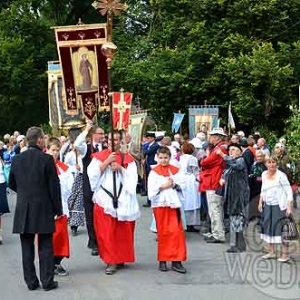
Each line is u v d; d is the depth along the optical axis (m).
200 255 8.83
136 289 6.91
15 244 10.00
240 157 9.05
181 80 23.30
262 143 12.53
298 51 22.83
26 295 6.74
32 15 34.22
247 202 8.64
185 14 24.83
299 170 9.72
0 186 10.50
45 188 6.89
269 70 21.59
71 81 13.41
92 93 13.42
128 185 7.79
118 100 9.09
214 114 20.09
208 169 9.88
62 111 15.78
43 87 34.47
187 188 10.79
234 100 22.86
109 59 8.31
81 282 7.30
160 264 7.85
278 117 23.19
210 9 23.83
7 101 33.84
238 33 23.41
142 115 17.09
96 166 7.79
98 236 7.79
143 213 13.34
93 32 13.18
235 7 23.05
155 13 27.52
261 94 22.77
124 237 7.87
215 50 23.34
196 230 11.09
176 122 20.98
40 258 7.00
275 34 23.52
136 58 27.86
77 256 8.88
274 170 8.02
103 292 6.82
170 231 7.72
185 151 10.93
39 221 6.80
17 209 6.87
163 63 24.27
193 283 7.14
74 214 10.62
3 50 32.41
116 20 32.03
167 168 7.87
